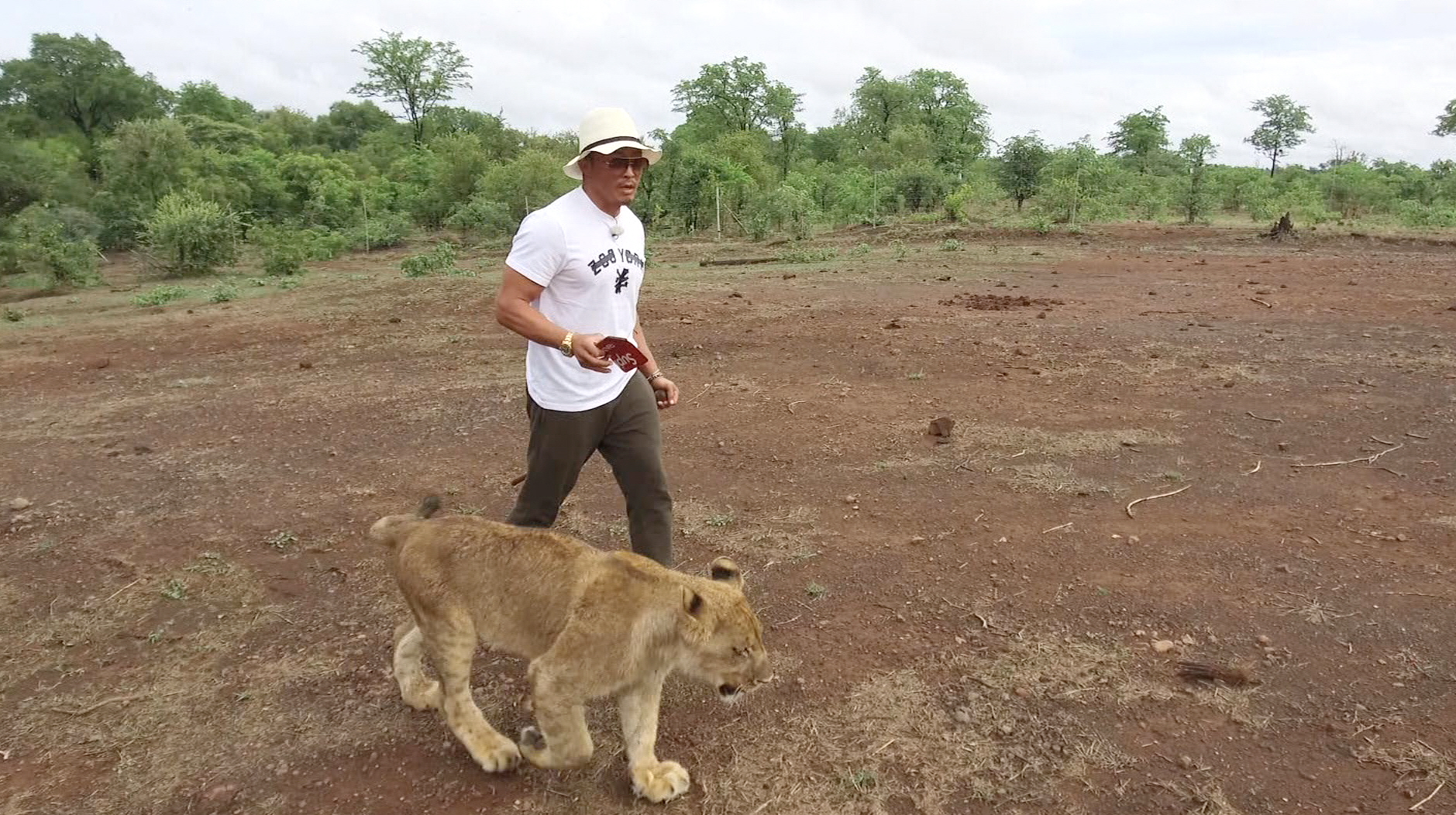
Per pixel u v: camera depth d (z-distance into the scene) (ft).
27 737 12.04
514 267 12.07
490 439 24.49
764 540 17.56
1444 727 11.53
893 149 168.14
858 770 11.12
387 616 14.96
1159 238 75.05
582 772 11.18
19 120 184.85
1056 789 10.73
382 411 27.50
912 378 29.32
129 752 11.69
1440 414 23.67
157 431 26.22
